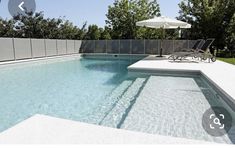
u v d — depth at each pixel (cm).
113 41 1988
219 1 2147
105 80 831
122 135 264
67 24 3177
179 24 1244
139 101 512
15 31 2777
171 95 561
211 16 2138
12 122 417
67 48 1897
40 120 309
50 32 2962
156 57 1484
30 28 2828
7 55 1289
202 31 2303
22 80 856
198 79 781
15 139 252
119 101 537
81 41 2102
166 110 448
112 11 2755
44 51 1617
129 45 1950
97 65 1355
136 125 376
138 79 824
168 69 866
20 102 551
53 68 1216
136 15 2684
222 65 963
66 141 247
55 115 452
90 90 665
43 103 541
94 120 416
